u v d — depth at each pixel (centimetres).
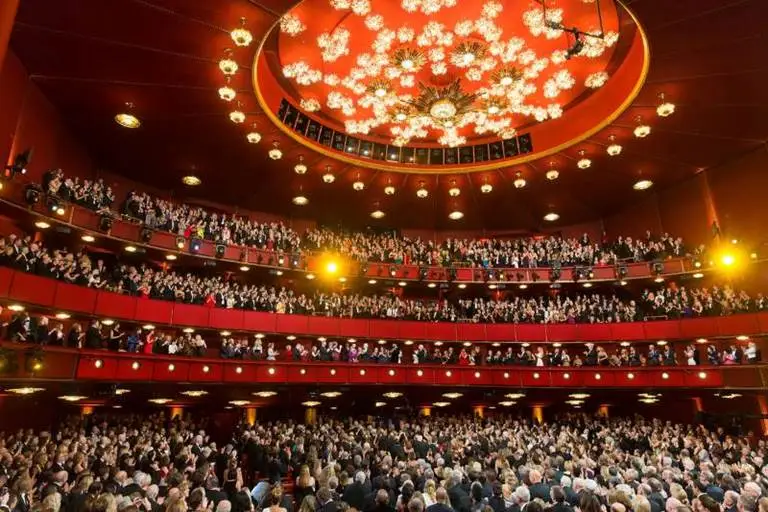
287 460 1619
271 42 1905
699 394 2461
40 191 1738
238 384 2291
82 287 1892
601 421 2608
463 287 3091
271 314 2520
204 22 1557
